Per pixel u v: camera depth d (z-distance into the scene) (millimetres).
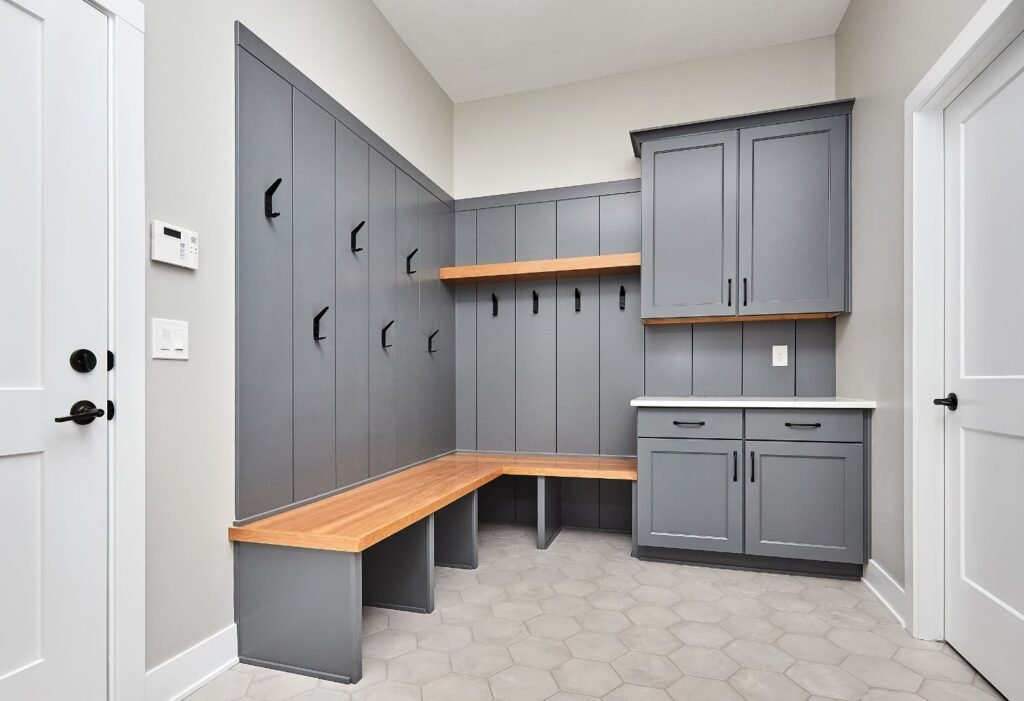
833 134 2920
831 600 2436
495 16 3076
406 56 3336
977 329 1854
